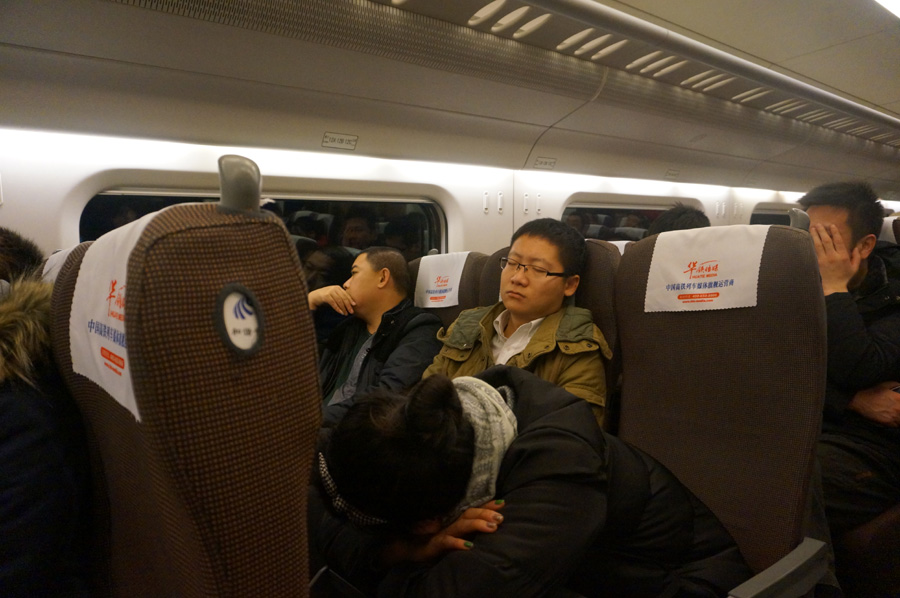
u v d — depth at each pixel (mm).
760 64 3395
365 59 1939
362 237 2623
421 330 2012
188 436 412
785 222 5637
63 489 804
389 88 2135
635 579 933
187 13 1542
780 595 900
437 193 2768
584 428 912
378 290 2123
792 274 1073
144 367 391
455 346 1723
